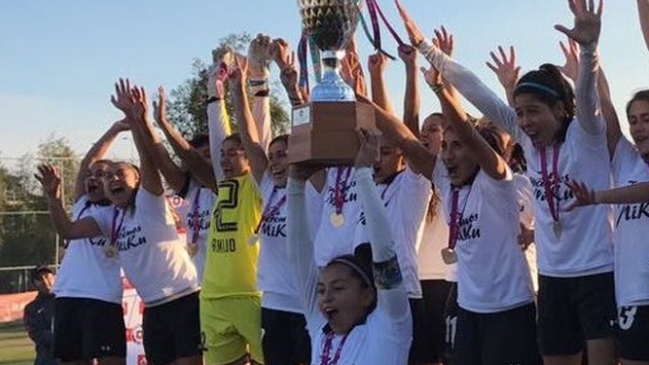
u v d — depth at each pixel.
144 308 7.67
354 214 5.86
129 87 7.26
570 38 4.83
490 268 5.32
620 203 4.59
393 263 3.84
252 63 7.07
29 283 28.12
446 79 5.46
